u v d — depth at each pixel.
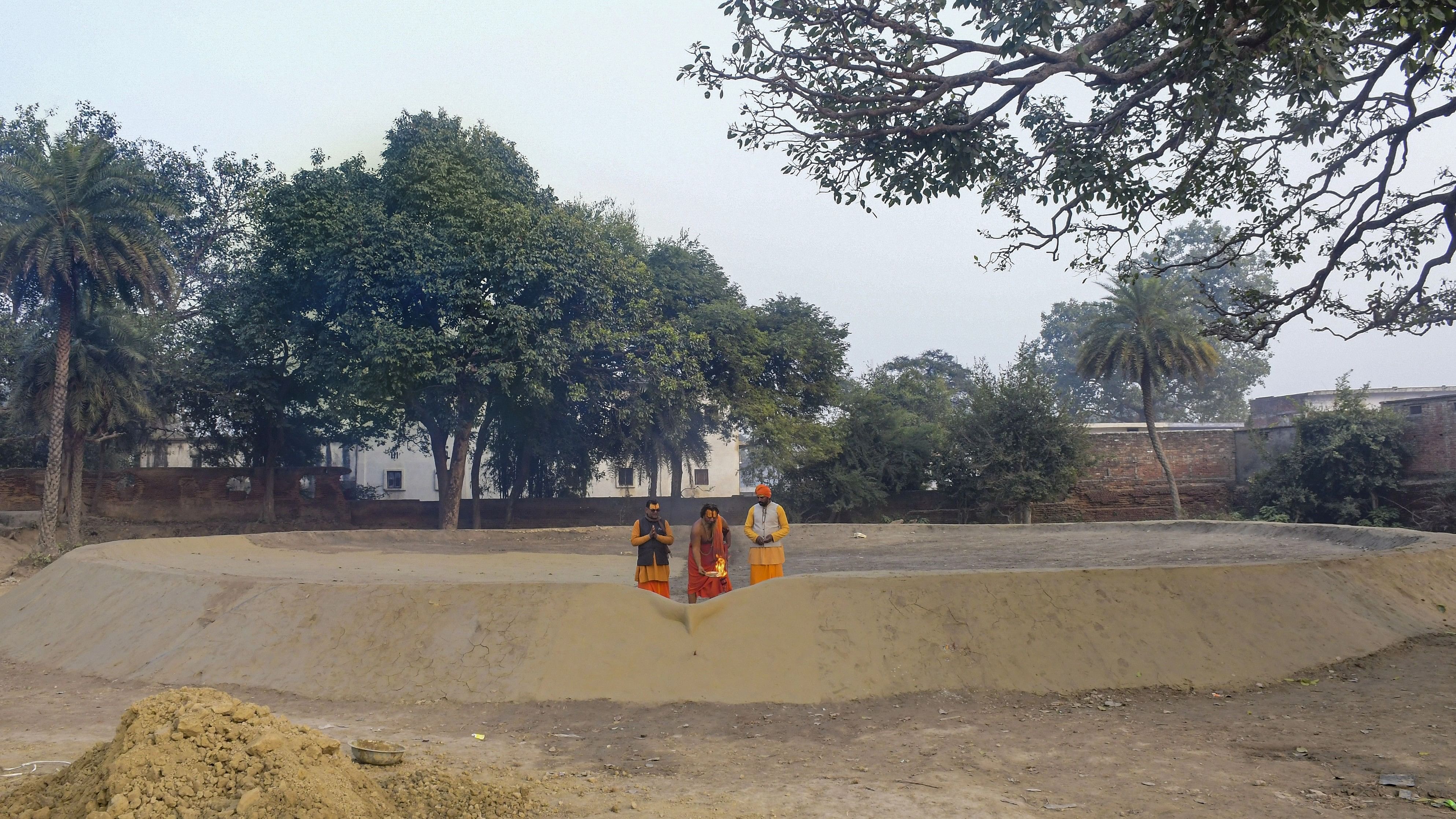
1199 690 9.00
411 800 5.52
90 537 31.19
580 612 9.80
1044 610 9.80
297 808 4.73
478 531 22.55
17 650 12.20
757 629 9.54
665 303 35.69
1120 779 6.35
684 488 50.06
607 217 36.59
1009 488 36.81
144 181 27.20
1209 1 8.78
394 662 9.57
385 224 27.67
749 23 11.55
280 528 35.81
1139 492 40.34
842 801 6.02
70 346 27.44
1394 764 6.38
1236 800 5.80
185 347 35.81
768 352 37.75
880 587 9.95
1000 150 12.12
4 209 25.17
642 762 7.14
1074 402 39.47
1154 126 12.83
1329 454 33.75
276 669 9.78
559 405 34.16
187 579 11.82
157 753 4.97
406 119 31.27
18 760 6.94
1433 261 11.70
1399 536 15.38
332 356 29.75
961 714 8.33
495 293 28.73
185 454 47.88
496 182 30.05
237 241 43.50
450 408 30.47
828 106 11.86
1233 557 16.05
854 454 39.12
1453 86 12.42
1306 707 8.17
